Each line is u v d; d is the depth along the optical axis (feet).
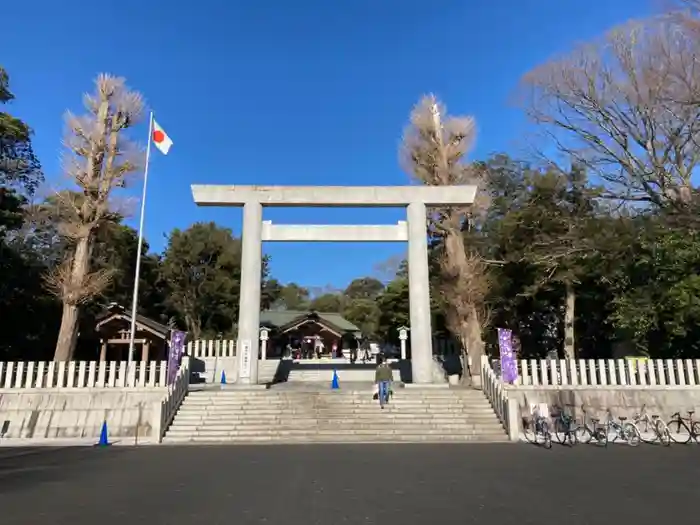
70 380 57.72
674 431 56.49
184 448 47.50
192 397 60.13
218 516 23.08
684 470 34.53
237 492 28.12
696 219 70.85
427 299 71.46
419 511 23.75
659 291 70.95
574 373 60.59
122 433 55.93
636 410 58.59
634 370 60.75
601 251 79.92
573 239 81.05
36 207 101.55
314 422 55.57
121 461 39.83
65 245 103.76
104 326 94.79
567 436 50.85
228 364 93.71
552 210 91.04
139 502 25.86
